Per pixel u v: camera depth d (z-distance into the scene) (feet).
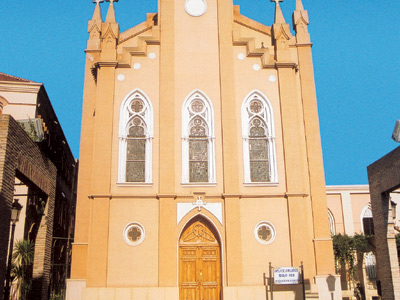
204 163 76.13
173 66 79.20
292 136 76.43
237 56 80.64
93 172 73.10
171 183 73.31
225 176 74.02
